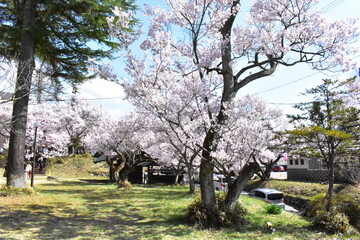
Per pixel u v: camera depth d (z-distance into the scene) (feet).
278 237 22.63
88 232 22.43
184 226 24.91
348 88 30.35
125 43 25.12
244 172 27.50
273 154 46.37
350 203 32.94
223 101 27.43
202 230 23.79
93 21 40.65
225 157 28.48
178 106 27.66
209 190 26.45
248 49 29.96
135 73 24.43
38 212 29.27
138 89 24.44
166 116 26.50
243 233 23.38
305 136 29.71
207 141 27.17
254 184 80.23
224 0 26.25
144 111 32.58
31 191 38.81
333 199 38.27
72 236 20.99
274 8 29.09
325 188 57.26
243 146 30.32
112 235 21.79
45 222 25.02
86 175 106.63
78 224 25.14
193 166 51.26
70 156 116.47
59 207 33.47
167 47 24.90
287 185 70.03
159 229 23.95
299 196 60.34
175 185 76.18
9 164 38.47
